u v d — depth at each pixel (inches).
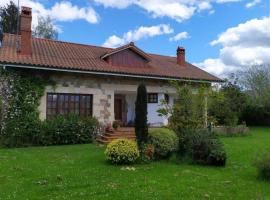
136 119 512.7
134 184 345.1
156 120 866.8
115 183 348.5
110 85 790.5
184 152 499.2
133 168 431.8
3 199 289.0
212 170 432.1
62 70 701.9
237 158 523.5
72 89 739.4
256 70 1401.3
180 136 520.4
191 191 323.3
